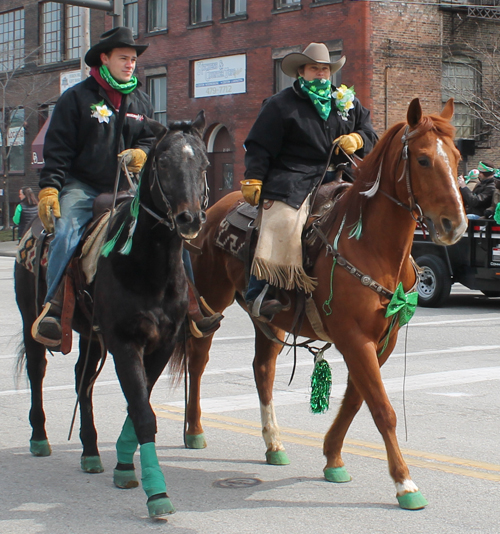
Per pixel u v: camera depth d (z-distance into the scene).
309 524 5.71
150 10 38.50
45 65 45.69
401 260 6.36
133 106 7.50
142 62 38.69
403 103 30.67
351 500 6.25
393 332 6.53
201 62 36.16
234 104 34.91
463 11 31.39
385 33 30.14
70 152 7.22
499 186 17.80
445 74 31.70
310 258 6.79
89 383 7.04
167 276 6.08
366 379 6.18
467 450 7.57
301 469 7.12
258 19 33.62
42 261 7.30
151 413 5.89
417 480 6.69
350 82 30.28
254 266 7.06
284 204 7.07
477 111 31.42
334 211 6.78
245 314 18.05
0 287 22.62
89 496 6.38
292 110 7.22
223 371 11.48
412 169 5.98
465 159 28.83
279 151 7.34
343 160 7.45
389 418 6.09
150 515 5.71
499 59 32.44
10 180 48.25
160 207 5.73
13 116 45.78
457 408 9.23
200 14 36.34
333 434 6.80
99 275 6.26
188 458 7.48
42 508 6.09
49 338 6.81
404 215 6.24
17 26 47.72
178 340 7.23
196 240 8.38
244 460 7.41
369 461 7.32
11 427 8.52
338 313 6.37
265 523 5.75
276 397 9.88
